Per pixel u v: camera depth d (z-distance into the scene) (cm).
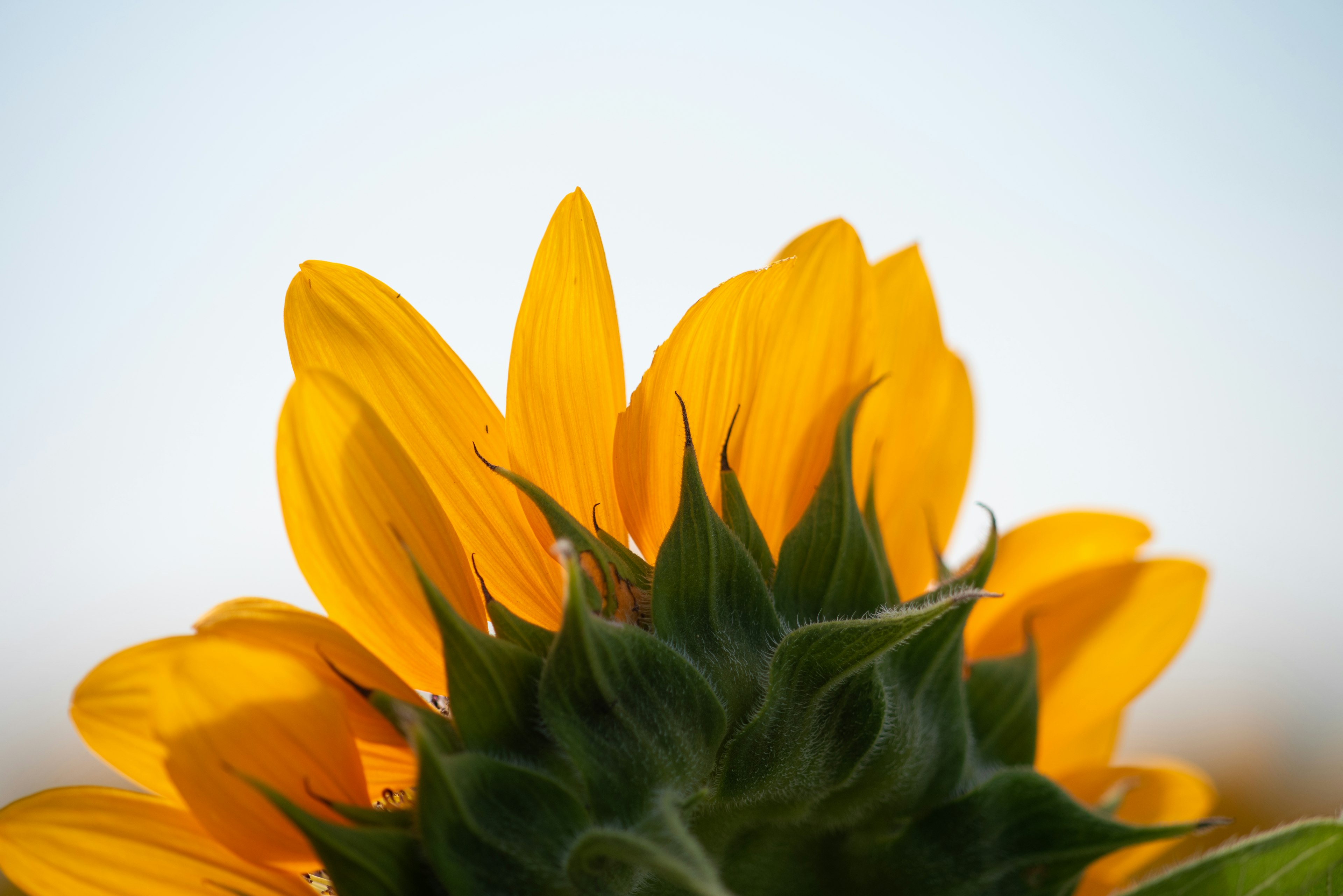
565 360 45
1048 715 50
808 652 44
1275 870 44
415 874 42
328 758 43
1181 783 52
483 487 45
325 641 43
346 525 44
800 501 47
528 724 43
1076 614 50
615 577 44
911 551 49
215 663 42
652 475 46
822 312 47
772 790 44
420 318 45
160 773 43
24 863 44
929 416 49
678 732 43
